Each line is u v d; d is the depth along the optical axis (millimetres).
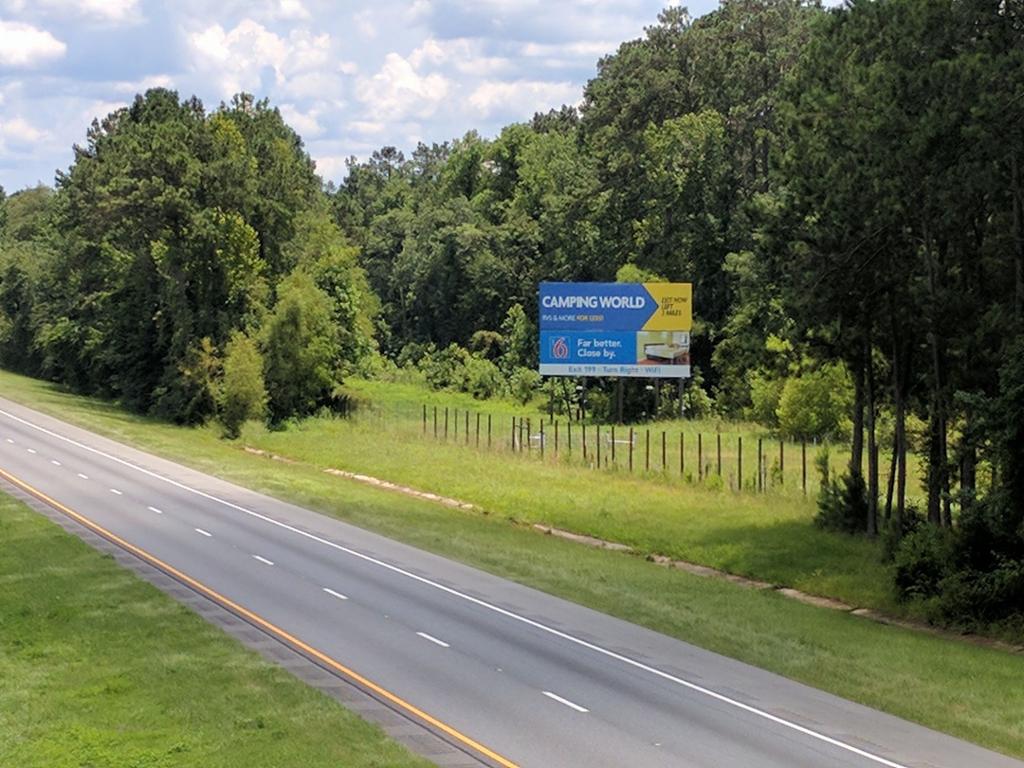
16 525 37438
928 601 30438
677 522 42719
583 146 134875
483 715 18859
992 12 33156
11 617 26188
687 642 25062
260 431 71750
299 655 22609
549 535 41219
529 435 65938
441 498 49375
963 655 25641
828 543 38281
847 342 38188
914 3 33312
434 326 131875
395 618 25969
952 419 35406
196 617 25578
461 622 25828
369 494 47906
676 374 76188
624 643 24562
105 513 40250
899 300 35500
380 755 16500
